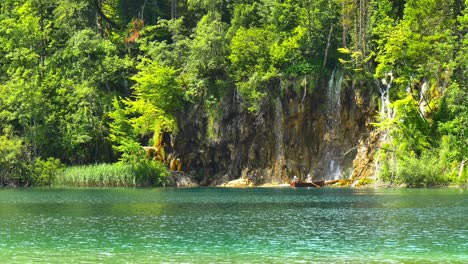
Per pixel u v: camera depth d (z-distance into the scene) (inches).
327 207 2484.0
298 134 4256.9
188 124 4377.5
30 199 2984.7
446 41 4060.0
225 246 1596.9
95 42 4790.8
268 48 4399.6
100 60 4763.8
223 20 5004.9
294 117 4252.0
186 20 5137.8
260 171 4281.5
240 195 3216.0
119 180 4087.1
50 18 5236.2
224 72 4468.5
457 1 4244.6
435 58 3964.1
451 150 3627.0
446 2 4163.4
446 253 1493.6
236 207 2534.5
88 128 4507.9
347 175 4119.1
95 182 4101.9
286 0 4586.6
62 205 2657.5
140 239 1705.2
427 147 3750.0
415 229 1854.1
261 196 3129.9
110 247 1589.6
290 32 4532.5
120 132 4239.7
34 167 4192.9
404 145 3772.1
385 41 4227.4
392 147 3828.7
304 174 4237.2
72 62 4874.5
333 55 4387.3
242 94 4288.9
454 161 3604.8
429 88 3934.5
